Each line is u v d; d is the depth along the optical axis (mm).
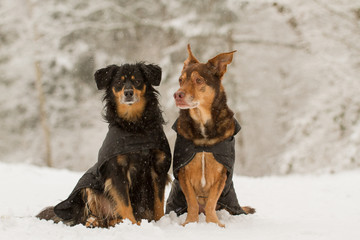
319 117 15828
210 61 5484
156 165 5465
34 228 4785
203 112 5289
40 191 8484
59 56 20375
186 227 4957
